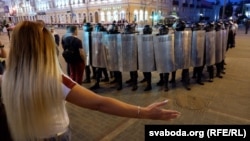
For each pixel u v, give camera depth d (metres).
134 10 41.62
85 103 0.98
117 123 3.35
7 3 76.19
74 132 3.08
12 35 0.94
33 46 0.90
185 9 60.03
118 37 4.68
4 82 0.90
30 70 0.87
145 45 4.56
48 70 0.90
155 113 1.07
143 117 1.06
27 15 68.25
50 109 0.91
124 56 4.68
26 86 0.85
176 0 55.41
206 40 5.12
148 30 4.58
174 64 4.72
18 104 0.86
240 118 3.43
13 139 0.95
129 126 3.24
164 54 4.52
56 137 0.99
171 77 5.71
